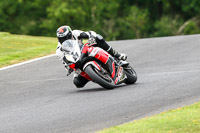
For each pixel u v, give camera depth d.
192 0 189.38
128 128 21.92
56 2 182.12
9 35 74.69
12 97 33.62
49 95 33.16
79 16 181.88
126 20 197.00
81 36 32.09
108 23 196.38
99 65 31.77
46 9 188.75
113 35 192.62
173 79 34.97
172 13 198.25
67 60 31.70
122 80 33.34
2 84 39.34
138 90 31.72
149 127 21.55
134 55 53.91
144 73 40.41
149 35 194.50
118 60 34.38
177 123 21.72
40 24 190.75
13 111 28.84
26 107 29.66
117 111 26.44
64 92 33.94
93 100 29.75
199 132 19.98
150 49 58.22
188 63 44.38
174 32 188.62
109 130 22.12
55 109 28.27
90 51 31.70
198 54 50.56
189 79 34.28
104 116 25.62
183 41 64.06
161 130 20.77
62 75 42.41
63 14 178.38
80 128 23.75
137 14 195.38
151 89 31.70
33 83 38.94
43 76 42.38
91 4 190.62
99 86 35.28
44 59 52.75
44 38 75.94
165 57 50.44
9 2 189.25
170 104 27.11
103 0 195.88
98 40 32.47
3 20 189.38
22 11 191.00
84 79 34.00
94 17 191.75
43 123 25.25
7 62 50.44
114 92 31.69
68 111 27.44
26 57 53.84
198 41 62.66
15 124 25.55
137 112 25.92
